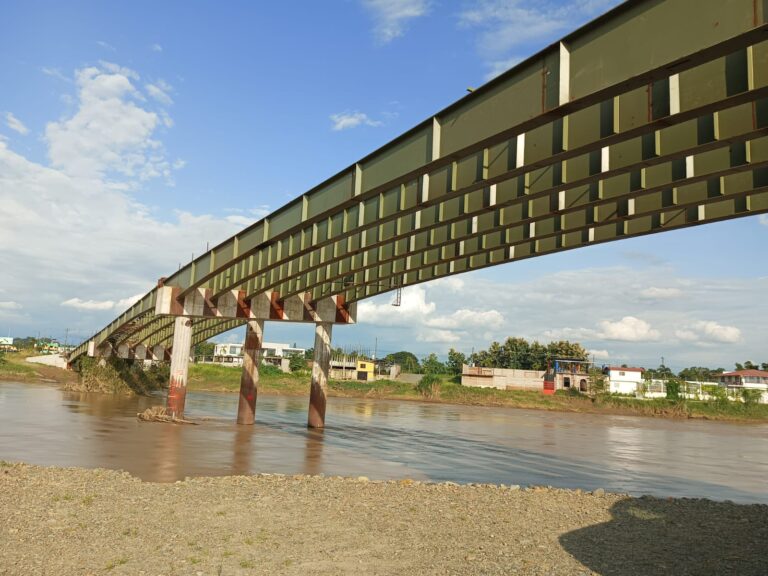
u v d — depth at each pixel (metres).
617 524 13.98
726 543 12.35
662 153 14.88
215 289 38.91
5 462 19.39
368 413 64.19
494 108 14.82
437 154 16.78
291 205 26.67
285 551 10.91
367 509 14.62
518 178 18.58
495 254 27.44
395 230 24.31
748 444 49.09
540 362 145.50
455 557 10.88
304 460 26.06
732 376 146.75
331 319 41.91
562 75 12.70
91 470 19.14
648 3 11.31
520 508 15.48
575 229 21.28
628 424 69.75
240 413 41.59
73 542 10.89
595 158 16.36
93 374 69.06
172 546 10.89
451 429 48.53
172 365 41.28
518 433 48.19
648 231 20.92
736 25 9.98
